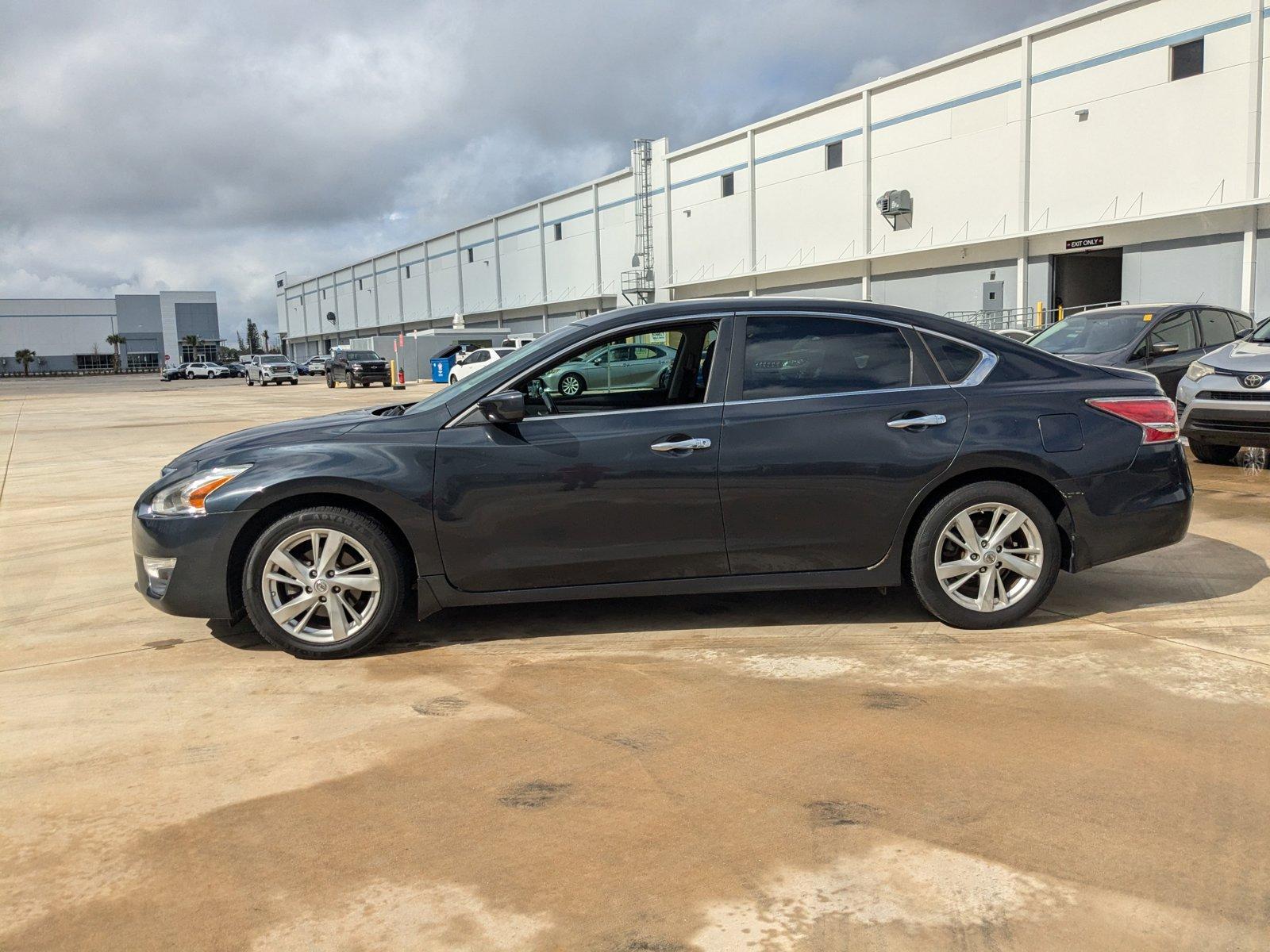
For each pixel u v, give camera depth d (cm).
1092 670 360
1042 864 228
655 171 3972
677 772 282
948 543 408
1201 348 1022
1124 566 516
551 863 233
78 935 208
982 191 2602
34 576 571
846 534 400
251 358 5144
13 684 374
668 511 391
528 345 423
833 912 210
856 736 305
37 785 282
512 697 346
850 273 3086
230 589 392
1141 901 212
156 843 247
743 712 327
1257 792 262
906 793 265
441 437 389
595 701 341
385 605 389
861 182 2962
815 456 393
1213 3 2062
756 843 240
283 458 385
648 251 4062
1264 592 461
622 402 405
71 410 2559
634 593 400
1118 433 410
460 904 216
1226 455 883
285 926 210
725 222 3597
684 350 407
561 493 387
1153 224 2216
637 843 241
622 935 203
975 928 204
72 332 10488
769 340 406
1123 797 260
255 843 246
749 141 3416
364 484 379
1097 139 2309
